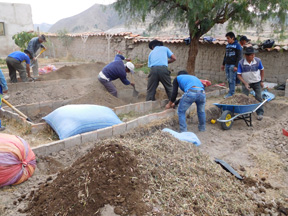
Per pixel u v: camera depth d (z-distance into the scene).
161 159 3.20
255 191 3.49
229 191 3.21
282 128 5.50
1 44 18.59
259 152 4.67
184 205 2.65
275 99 7.62
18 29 19.09
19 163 3.27
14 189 3.21
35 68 9.60
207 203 2.81
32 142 4.41
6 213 2.78
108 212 2.44
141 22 8.75
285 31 8.22
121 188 2.62
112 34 15.11
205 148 4.91
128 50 14.56
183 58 11.78
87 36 17.22
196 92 5.22
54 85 7.61
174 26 9.10
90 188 2.63
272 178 3.89
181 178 3.02
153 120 5.57
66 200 2.62
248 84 6.41
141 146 3.38
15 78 8.52
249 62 6.11
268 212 3.07
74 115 4.66
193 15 7.34
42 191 3.00
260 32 8.88
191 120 6.14
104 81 6.89
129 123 5.00
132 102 7.45
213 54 10.59
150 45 6.75
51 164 3.86
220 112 6.86
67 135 4.39
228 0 7.29
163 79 6.33
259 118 6.46
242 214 2.91
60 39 19.55
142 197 2.56
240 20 8.54
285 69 8.89
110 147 3.05
